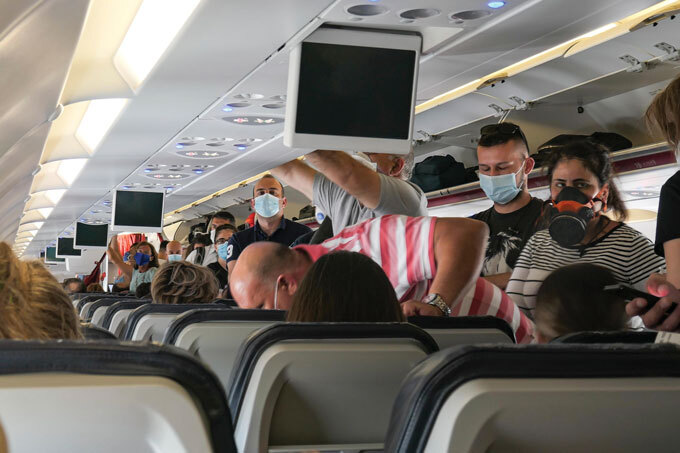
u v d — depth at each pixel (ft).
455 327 8.41
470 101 26.55
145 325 12.05
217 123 30.09
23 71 19.08
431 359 3.30
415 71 18.31
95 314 19.39
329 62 18.02
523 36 18.51
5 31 15.66
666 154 22.98
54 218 77.10
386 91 18.16
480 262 10.77
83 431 3.17
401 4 16.22
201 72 22.57
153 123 30.35
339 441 6.60
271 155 37.73
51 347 3.07
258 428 6.08
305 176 21.62
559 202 13.43
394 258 11.02
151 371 3.14
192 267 14.96
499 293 11.93
